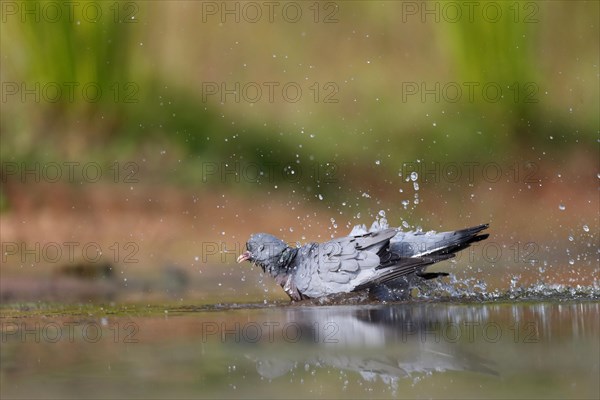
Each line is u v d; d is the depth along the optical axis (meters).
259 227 14.21
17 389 6.06
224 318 8.74
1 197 14.56
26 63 15.77
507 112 16.89
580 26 18.45
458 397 5.79
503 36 16.89
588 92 17.52
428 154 16.39
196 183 15.29
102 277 11.91
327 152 16.34
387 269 9.67
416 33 18.80
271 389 5.98
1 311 9.45
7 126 15.57
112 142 15.68
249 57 18.08
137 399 5.80
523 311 8.87
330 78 17.97
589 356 6.86
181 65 17.36
